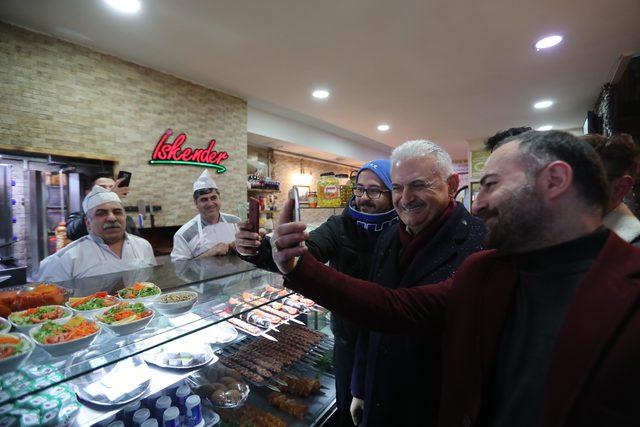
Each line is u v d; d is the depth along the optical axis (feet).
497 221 1.75
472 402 1.93
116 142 9.73
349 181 9.82
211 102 12.20
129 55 9.65
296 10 7.50
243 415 4.14
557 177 1.59
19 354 2.34
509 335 1.86
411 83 11.60
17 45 7.97
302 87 12.08
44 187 8.62
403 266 3.27
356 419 3.90
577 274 1.58
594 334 1.34
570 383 1.36
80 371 2.44
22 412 2.54
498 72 10.73
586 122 15.20
